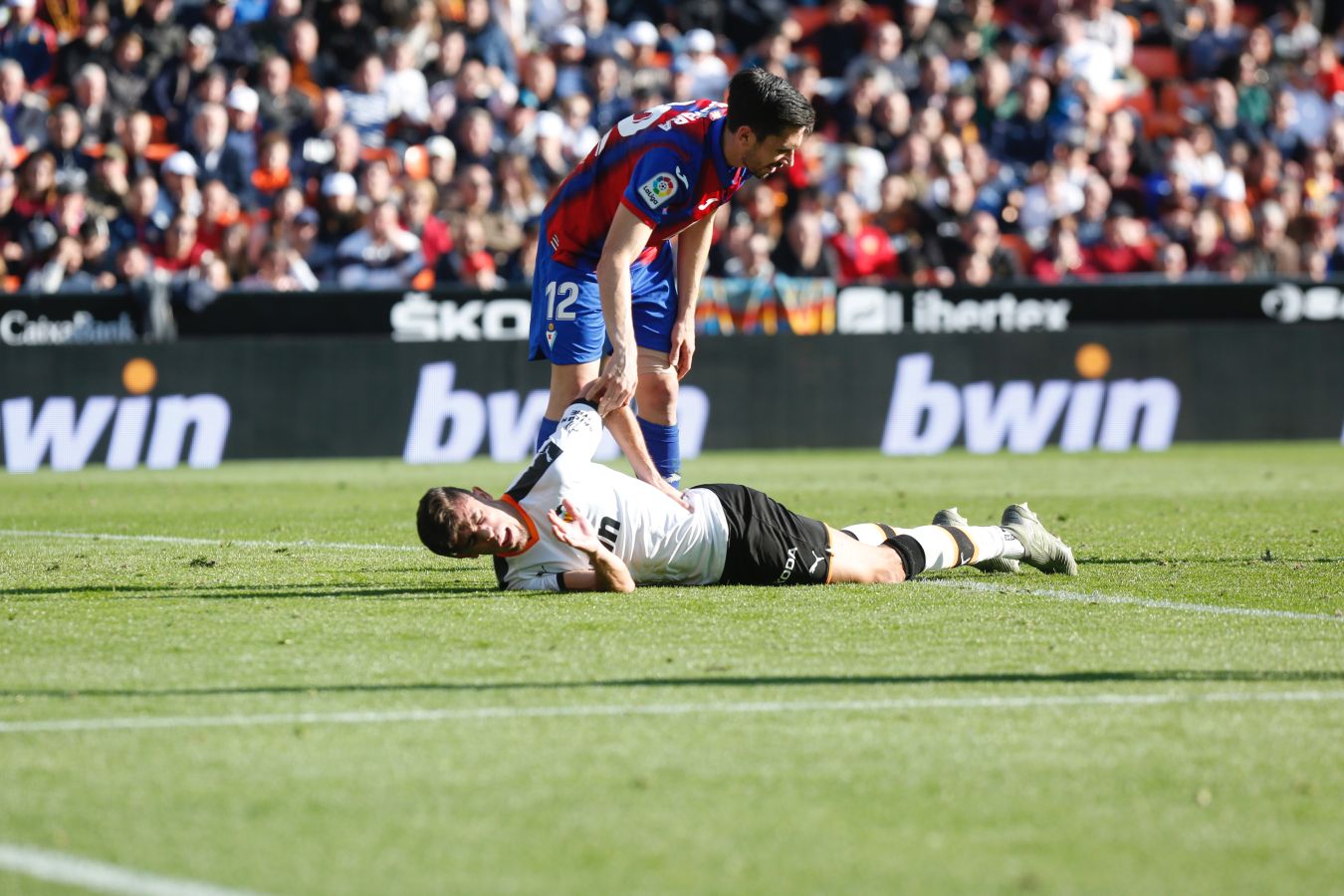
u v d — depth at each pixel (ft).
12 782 40.14
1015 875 33.55
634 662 54.08
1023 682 51.13
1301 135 233.55
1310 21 245.24
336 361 167.43
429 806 38.11
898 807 38.17
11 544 93.20
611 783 40.04
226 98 188.65
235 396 165.58
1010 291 178.50
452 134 192.34
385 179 183.32
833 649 56.34
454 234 180.55
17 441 160.35
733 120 69.97
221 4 196.95
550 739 44.14
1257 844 35.65
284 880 33.09
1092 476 145.59
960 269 195.52
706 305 174.70
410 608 65.41
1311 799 38.88
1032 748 43.32
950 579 73.72
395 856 34.63
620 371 68.49
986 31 226.58
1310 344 183.21
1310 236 217.56
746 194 189.78
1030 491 130.41
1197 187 219.41
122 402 162.71
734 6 228.22
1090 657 55.16
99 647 57.21
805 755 42.52
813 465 159.22
